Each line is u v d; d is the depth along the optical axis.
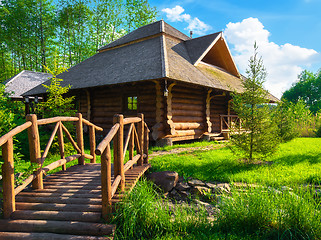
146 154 6.02
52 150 8.44
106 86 11.36
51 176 4.98
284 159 7.32
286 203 3.44
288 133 11.35
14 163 3.71
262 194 3.66
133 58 12.69
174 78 9.42
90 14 32.22
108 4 32.09
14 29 32.09
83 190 4.07
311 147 10.12
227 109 15.08
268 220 3.35
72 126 8.43
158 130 10.39
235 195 3.88
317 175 5.34
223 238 3.09
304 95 60.59
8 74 39.78
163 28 14.52
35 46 33.56
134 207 3.39
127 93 11.99
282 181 5.06
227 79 14.74
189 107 11.87
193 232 3.27
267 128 6.56
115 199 3.50
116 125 3.70
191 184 5.23
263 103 6.66
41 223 3.16
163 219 3.44
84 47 33.44
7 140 3.27
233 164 6.62
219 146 10.35
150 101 11.02
